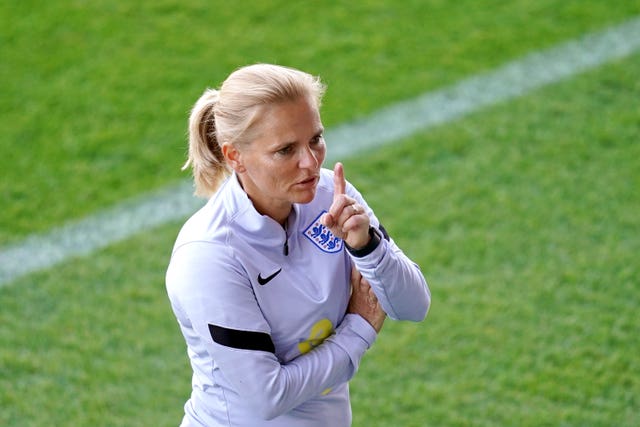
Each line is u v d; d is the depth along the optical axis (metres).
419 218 18.05
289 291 8.35
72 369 15.16
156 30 24.02
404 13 24.16
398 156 19.78
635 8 23.84
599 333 15.14
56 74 22.81
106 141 20.75
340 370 8.48
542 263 16.70
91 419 14.22
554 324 15.41
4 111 21.72
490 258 16.92
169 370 15.08
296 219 8.44
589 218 17.67
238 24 24.09
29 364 15.27
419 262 16.95
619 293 15.91
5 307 16.53
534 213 17.89
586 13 23.80
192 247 8.11
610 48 22.53
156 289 16.84
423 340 15.28
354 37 23.50
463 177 19.02
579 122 20.27
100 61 23.14
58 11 24.73
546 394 14.14
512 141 19.89
